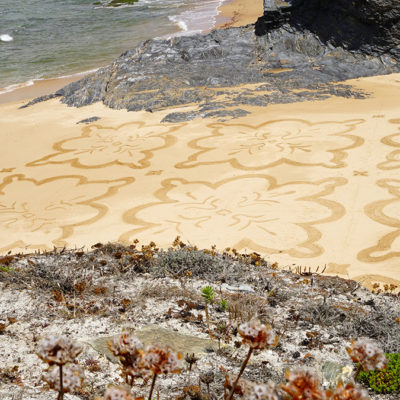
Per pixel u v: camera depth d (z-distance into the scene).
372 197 13.63
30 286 6.87
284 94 22.34
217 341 5.55
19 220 13.61
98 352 5.11
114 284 7.27
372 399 4.63
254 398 2.30
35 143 19.33
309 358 5.38
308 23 27.11
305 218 12.77
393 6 24.59
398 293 9.08
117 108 22.48
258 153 16.88
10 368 4.79
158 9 51.97
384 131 17.97
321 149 16.83
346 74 24.55
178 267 8.05
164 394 4.40
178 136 18.88
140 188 15.09
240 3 50.06
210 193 14.45
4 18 51.84
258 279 8.06
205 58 27.05
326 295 7.67
